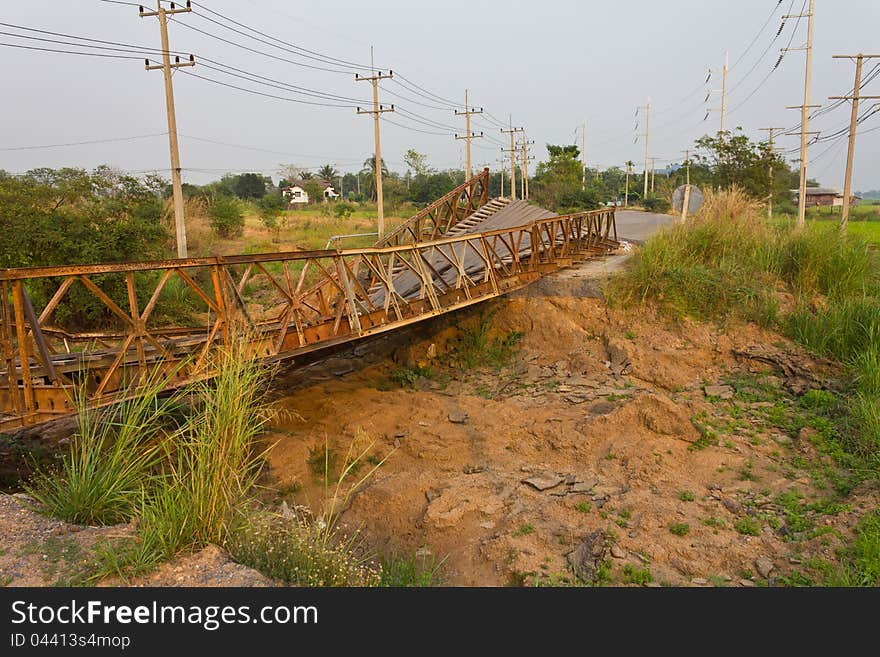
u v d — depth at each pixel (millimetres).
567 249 15328
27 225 17750
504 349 13195
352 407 10953
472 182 20016
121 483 5715
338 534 7918
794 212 51281
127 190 20594
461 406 10945
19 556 4836
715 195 15703
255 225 44156
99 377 7270
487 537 7625
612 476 8781
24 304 6324
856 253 12648
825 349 10883
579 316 13031
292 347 9367
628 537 7387
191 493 5316
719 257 13438
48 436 9156
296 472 9031
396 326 10625
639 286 12695
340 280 9797
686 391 10836
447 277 14375
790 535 7215
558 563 7004
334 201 86688
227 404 5590
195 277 21938
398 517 8227
